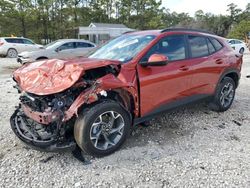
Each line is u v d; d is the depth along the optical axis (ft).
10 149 12.42
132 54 12.95
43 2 153.07
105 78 11.19
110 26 142.10
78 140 10.99
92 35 131.34
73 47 44.60
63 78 10.60
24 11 144.25
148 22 181.47
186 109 18.19
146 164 11.19
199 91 15.76
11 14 140.56
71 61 11.82
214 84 16.69
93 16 178.40
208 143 13.21
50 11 160.15
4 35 146.30
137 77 12.30
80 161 11.35
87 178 10.23
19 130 11.64
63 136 10.83
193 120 16.28
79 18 174.29
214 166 11.05
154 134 14.14
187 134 14.26
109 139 11.86
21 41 63.41
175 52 14.29
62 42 44.11
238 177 10.28
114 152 12.01
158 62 11.98
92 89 10.72
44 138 10.88
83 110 10.97
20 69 12.69
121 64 12.00
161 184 9.89
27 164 11.16
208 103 17.80
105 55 14.03
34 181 10.05
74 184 9.89
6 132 14.28
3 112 17.74
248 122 16.29
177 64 14.07
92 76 11.57
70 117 10.44
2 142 13.11
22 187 9.69
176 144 13.04
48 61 12.23
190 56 15.03
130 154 11.95
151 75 12.80
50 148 10.70
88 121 10.80
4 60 55.98
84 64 11.02
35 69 11.71
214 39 17.15
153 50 13.24
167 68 13.52
